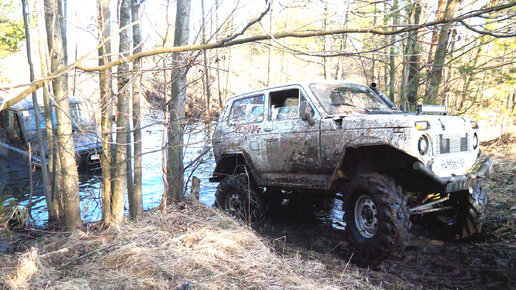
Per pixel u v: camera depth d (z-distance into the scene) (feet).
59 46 11.96
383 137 12.61
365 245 12.69
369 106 16.08
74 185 13.48
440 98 23.06
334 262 12.63
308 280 10.22
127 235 12.36
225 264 10.53
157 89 13.80
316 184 15.07
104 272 10.03
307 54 7.59
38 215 19.63
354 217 13.50
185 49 8.43
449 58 20.61
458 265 12.06
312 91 15.66
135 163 14.66
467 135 13.57
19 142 32.22
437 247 13.76
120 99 13.67
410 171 13.01
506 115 34.12
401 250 12.03
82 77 12.57
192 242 11.96
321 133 14.67
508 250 12.77
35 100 17.89
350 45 10.68
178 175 17.25
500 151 30.37
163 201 14.64
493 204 17.87
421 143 12.05
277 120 16.84
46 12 11.66
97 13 11.18
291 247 14.29
